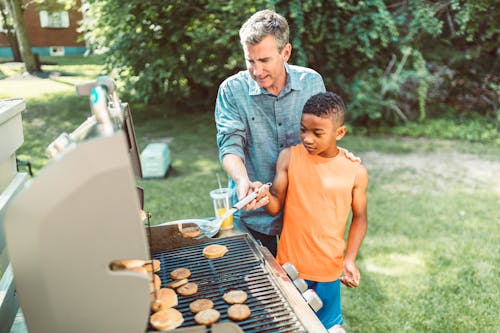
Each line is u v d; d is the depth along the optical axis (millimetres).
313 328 1112
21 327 1290
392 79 6906
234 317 1147
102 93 946
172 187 4969
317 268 1665
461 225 3928
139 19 7012
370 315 2680
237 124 1824
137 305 906
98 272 874
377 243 3600
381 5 6527
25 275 862
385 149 6426
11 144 1632
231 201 1961
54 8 11125
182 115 8547
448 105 7820
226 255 1521
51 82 10656
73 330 908
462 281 3021
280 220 1922
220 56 7176
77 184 811
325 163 1637
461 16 6758
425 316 2658
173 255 1541
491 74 7559
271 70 1592
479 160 5906
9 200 1565
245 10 6270
